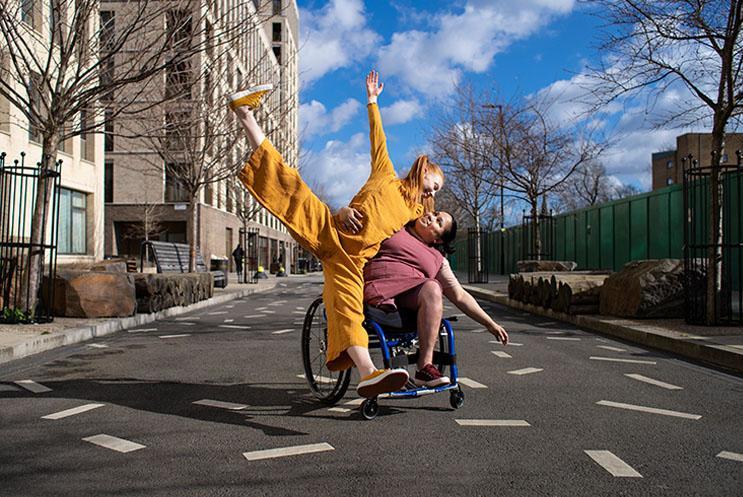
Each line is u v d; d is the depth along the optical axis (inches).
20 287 360.2
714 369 242.8
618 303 387.9
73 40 366.9
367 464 130.0
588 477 122.6
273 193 156.7
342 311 154.7
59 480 121.0
